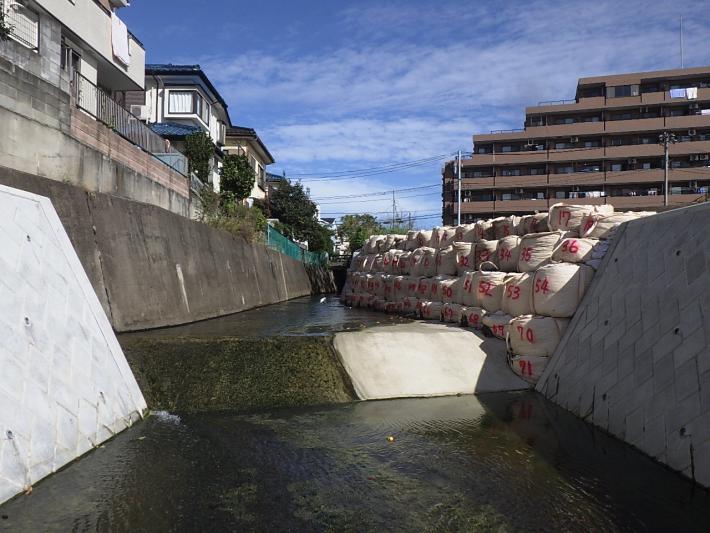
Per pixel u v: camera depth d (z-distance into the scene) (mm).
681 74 40562
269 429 5449
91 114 10648
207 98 24203
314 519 3570
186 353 6777
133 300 9102
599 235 7234
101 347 5465
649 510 3703
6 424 3607
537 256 7801
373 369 7043
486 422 5723
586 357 6082
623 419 4930
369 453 4805
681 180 39125
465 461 4617
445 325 9609
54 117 8734
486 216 44156
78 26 12594
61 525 3396
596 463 4543
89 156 9672
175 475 4230
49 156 8531
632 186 40719
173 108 22297
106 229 8852
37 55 8742
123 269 9031
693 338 4414
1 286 4129
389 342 7590
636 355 5145
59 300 5000
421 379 7012
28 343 4184
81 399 4648
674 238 5355
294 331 9008
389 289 14102
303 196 34094
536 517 3635
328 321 11156
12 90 7758
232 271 14812
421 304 11516
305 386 6621
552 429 5453
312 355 7039
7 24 9336
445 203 49688
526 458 4684
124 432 5180
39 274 4816
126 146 11695
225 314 13258
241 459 4609
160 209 11055
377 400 6602
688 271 4883
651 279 5445
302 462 4570
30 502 3553
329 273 34469
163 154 14969
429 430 5465
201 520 3523
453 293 10148
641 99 41000
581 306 6781
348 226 48688
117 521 3477
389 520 3578
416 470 4422
